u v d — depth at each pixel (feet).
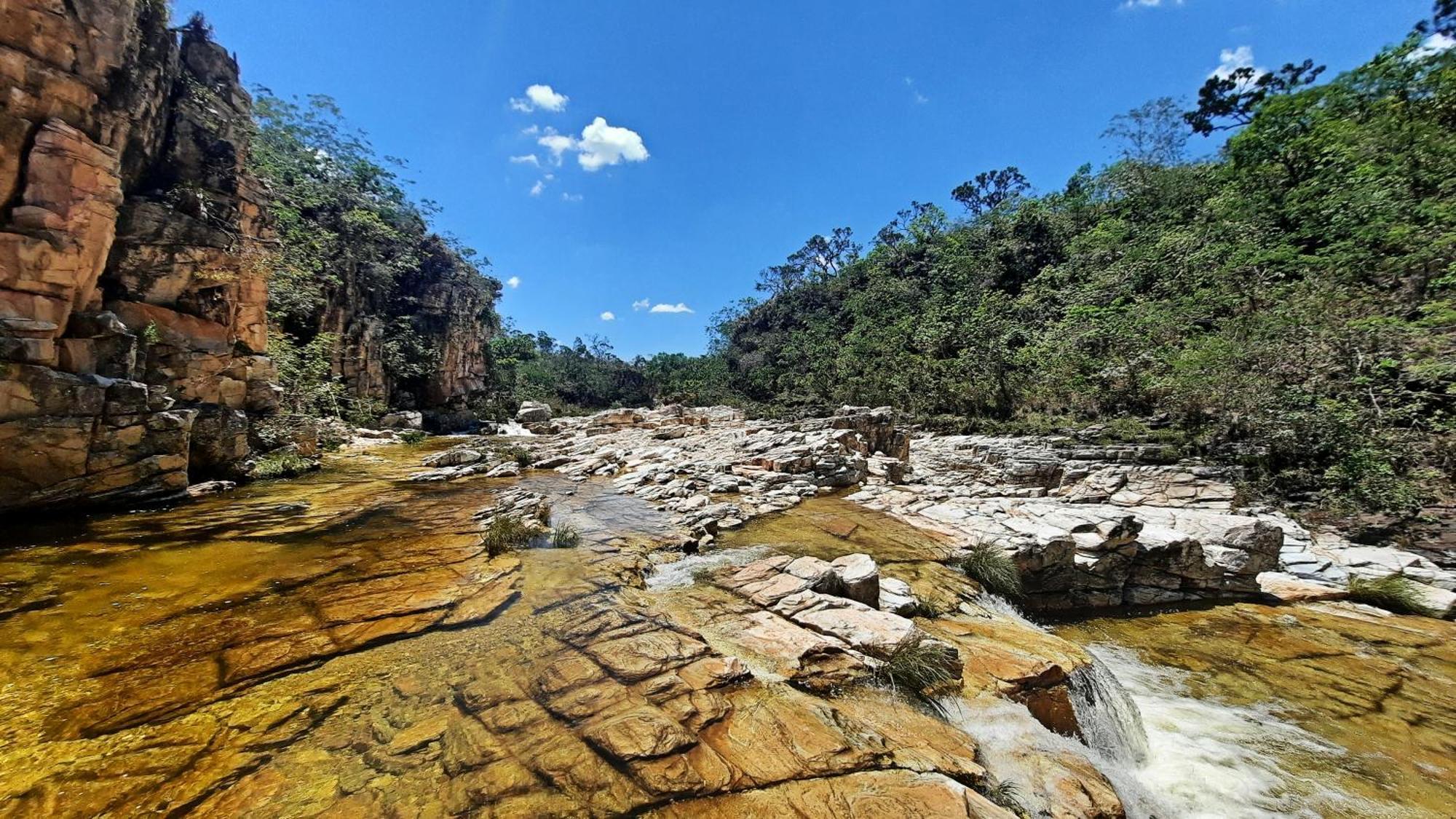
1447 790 18.38
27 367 30.09
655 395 202.08
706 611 22.26
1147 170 119.44
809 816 11.64
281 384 70.59
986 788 13.89
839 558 27.32
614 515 39.04
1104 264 106.01
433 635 19.19
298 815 10.90
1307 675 26.22
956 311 125.29
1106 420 72.23
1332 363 51.24
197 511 35.32
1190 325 70.85
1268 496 48.24
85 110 33.24
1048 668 19.83
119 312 38.63
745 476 52.95
